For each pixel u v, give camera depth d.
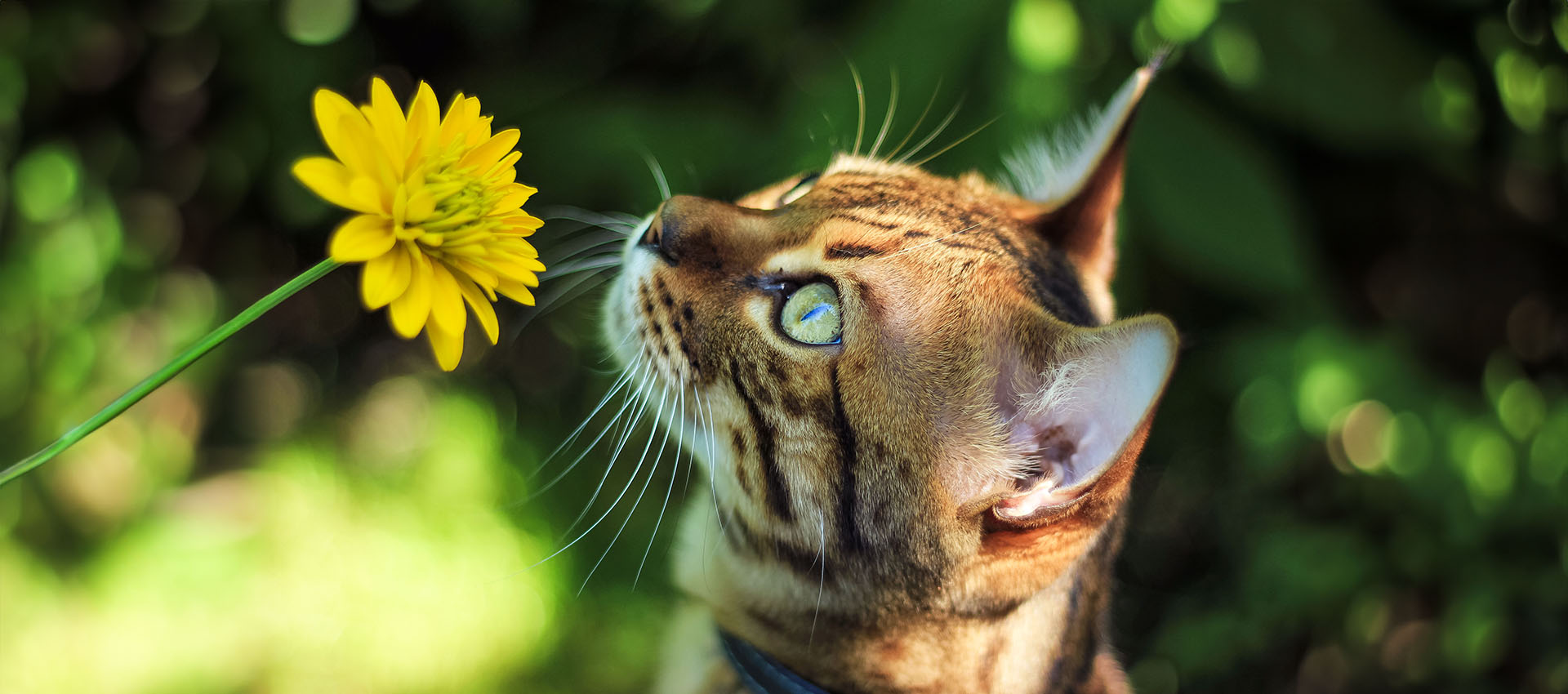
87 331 1.09
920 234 0.65
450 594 1.01
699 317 0.66
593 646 0.99
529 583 1.02
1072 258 0.69
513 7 1.06
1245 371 0.90
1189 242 0.83
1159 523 1.08
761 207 0.70
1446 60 0.88
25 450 1.08
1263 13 0.84
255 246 1.23
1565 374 0.99
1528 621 0.92
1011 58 0.79
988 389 0.64
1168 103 0.83
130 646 0.99
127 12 1.07
